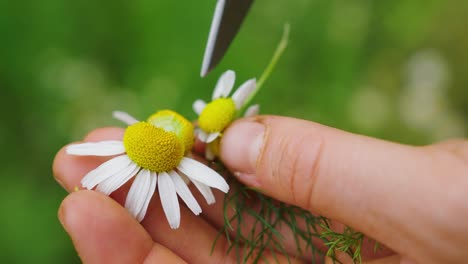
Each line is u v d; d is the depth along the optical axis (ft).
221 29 0.27
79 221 0.26
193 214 0.32
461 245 0.25
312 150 0.27
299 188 0.28
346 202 0.27
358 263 0.33
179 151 0.30
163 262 0.28
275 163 0.29
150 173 0.29
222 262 0.32
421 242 0.26
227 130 0.32
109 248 0.27
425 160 0.25
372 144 0.27
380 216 0.26
